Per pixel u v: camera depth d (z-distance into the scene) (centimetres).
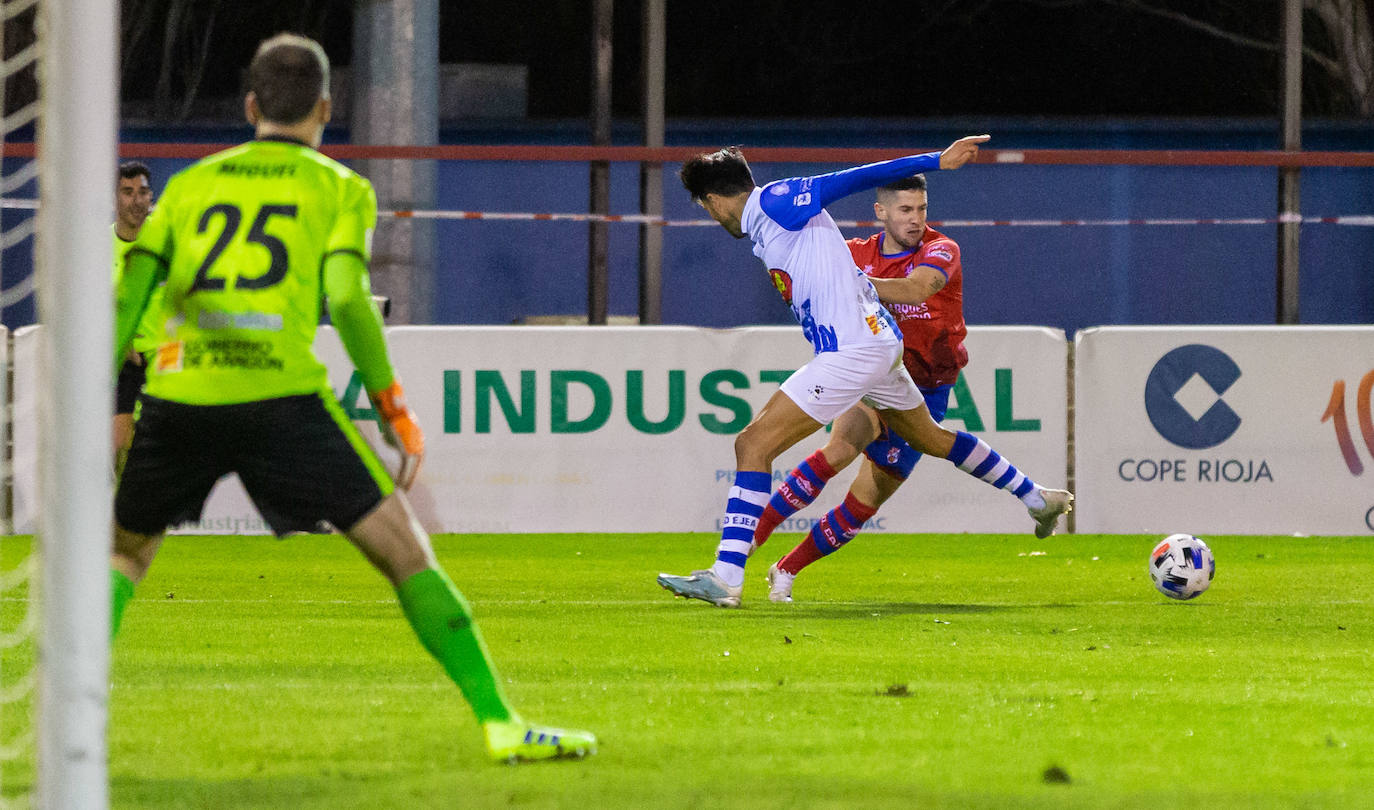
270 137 1185
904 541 3756
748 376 3841
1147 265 7062
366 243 1148
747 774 1109
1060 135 6975
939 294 2478
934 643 1939
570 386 3831
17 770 1113
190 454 1143
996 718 1362
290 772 1115
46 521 881
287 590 2641
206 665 1698
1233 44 8100
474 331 3816
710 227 6894
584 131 6912
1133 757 1190
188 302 1138
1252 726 1331
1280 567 3152
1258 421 3850
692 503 3850
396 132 4859
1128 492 3862
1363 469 3859
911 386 2344
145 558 1217
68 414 883
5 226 6009
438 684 1549
